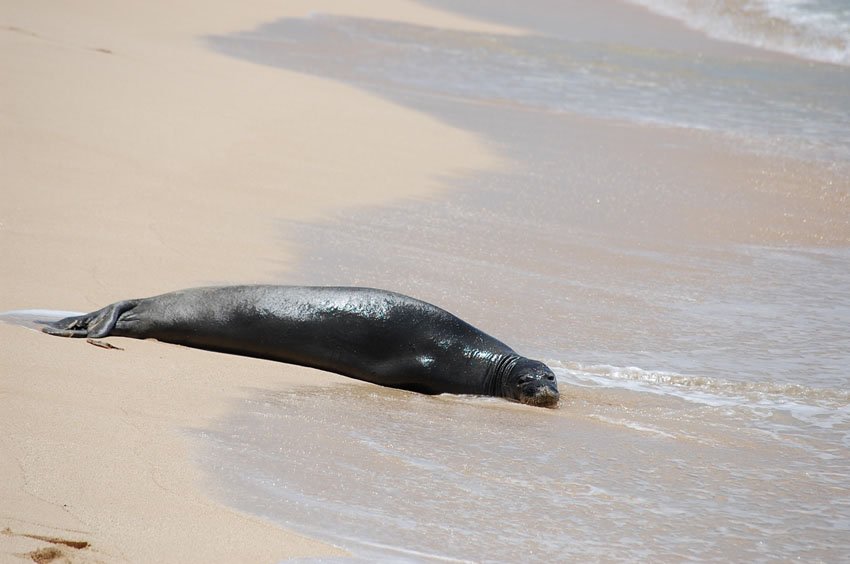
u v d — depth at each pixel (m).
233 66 66.56
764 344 32.03
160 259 33.97
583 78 76.69
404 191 46.03
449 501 19.64
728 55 87.94
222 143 48.47
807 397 27.91
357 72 73.12
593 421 25.39
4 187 38.28
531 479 21.19
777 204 48.34
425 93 68.12
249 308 28.31
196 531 17.08
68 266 32.25
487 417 25.23
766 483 22.00
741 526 19.78
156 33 77.00
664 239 42.81
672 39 94.81
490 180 49.22
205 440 21.00
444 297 33.97
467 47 86.56
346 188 45.25
